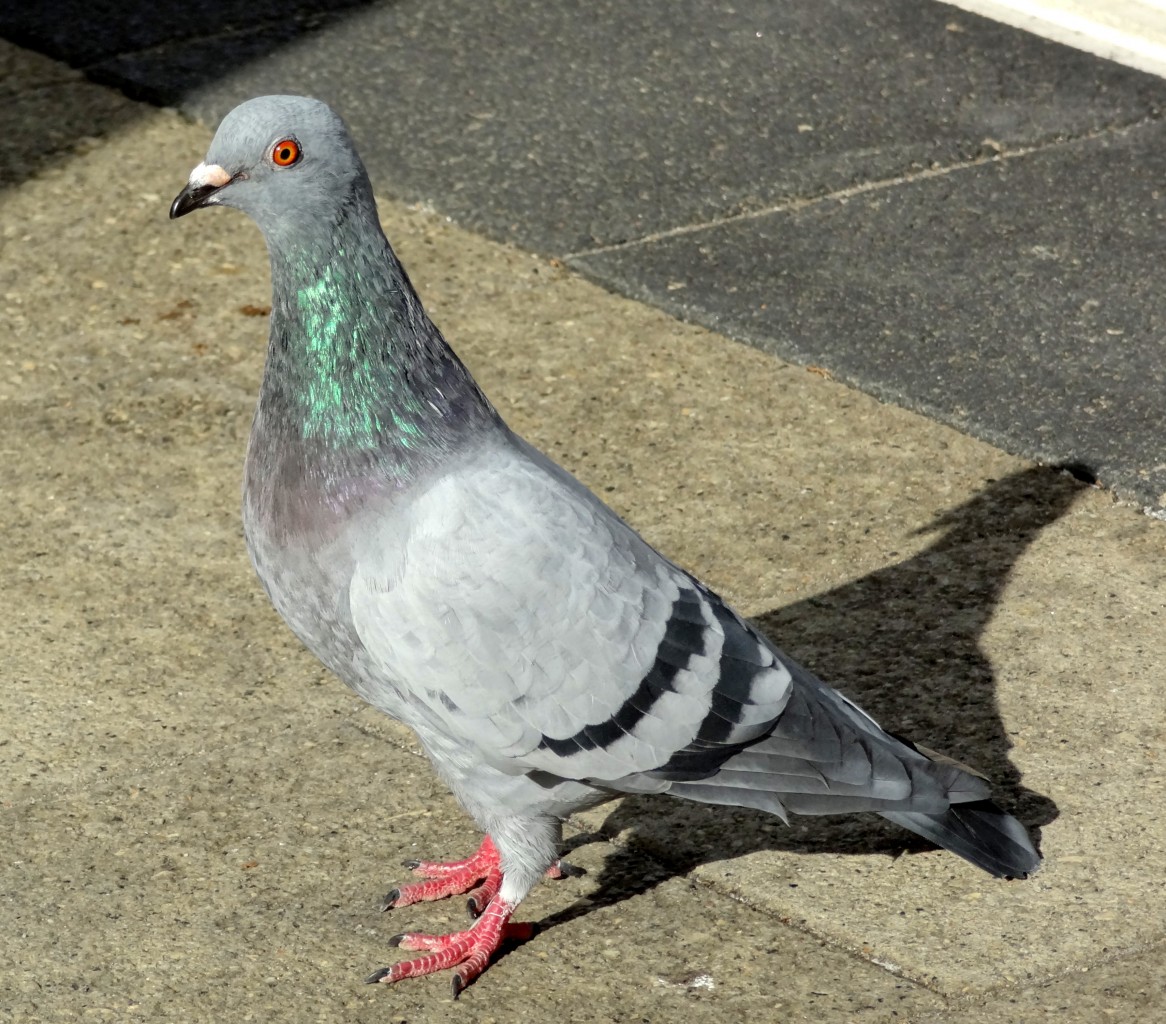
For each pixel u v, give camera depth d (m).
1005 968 4.97
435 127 10.31
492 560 4.78
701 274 8.90
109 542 7.11
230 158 4.86
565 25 11.59
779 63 11.10
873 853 5.50
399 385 4.92
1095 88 10.77
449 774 5.11
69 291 8.92
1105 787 5.66
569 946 5.18
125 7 11.82
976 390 7.91
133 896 5.34
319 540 4.91
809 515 7.18
